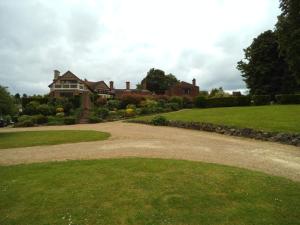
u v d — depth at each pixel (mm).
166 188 7031
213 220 5535
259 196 6562
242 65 44875
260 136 16172
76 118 33125
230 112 26172
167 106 39844
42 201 6445
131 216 5707
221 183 7348
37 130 23812
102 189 7020
